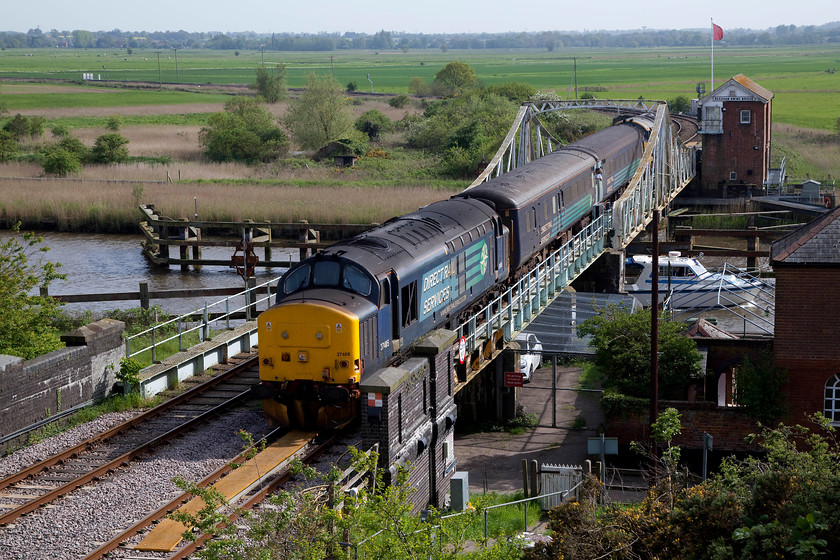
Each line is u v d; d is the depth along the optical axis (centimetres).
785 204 7069
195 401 2773
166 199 7194
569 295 4241
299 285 2567
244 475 2159
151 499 2058
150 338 3688
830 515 1508
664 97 15038
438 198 7256
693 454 2953
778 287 2923
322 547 1515
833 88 17250
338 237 6744
